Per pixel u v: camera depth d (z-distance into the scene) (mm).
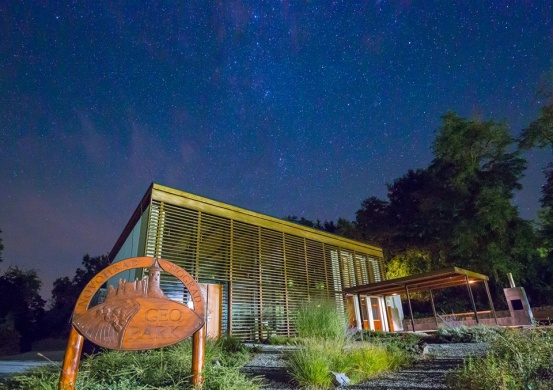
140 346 2439
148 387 2637
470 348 5922
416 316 18625
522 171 18109
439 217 20219
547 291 17047
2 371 4910
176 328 2604
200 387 2551
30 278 18672
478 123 18688
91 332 2373
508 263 16969
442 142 19203
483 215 17391
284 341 7918
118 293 2555
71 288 22844
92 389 2523
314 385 3709
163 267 2768
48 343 17141
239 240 9680
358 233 24625
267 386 3764
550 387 2771
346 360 4250
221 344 5637
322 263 12234
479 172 18906
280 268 10547
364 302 13773
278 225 11117
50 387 2508
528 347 3336
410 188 24438
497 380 2750
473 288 19641
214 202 9375
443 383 3543
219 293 8539
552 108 15398
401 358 4934
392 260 22609
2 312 16531
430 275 10516
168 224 8125
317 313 7562
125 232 11016
